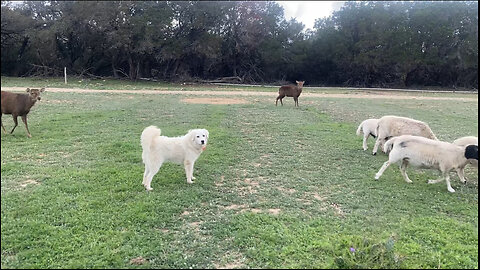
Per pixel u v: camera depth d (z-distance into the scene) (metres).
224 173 7.46
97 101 17.86
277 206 5.89
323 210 5.74
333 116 15.54
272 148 9.55
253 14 39.16
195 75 40.38
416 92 32.62
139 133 10.79
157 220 5.21
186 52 36.78
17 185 6.48
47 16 36.75
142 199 5.94
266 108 17.41
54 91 21.59
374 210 5.75
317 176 7.41
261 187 6.74
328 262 4.21
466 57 38.69
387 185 6.91
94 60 38.44
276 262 4.26
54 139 9.77
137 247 4.52
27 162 7.75
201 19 36.34
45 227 4.90
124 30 33.56
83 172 7.09
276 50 40.69
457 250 4.54
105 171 7.19
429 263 4.25
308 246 4.56
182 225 5.15
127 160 8.04
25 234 4.72
